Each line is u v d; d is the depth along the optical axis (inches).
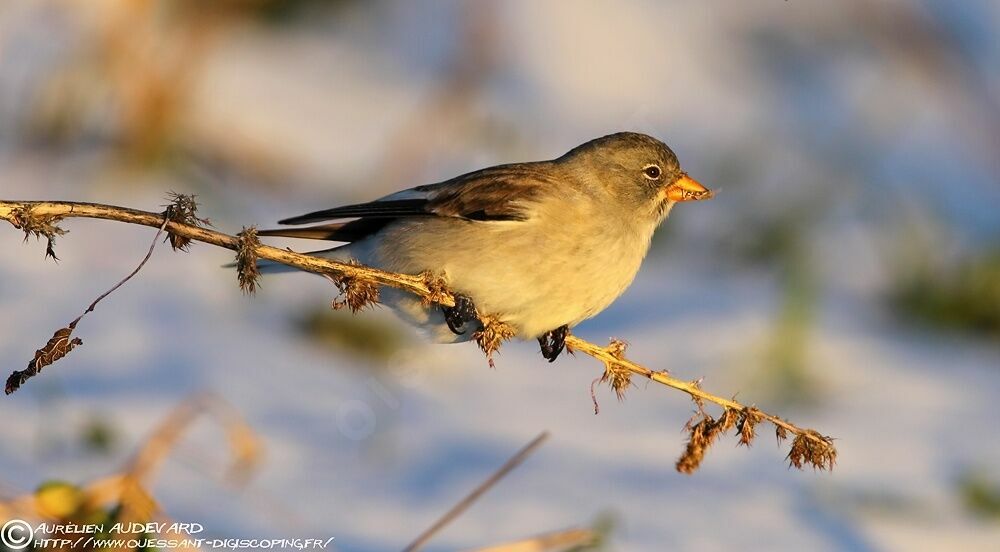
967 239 613.6
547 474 420.8
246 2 740.0
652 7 804.0
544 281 339.6
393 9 784.3
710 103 741.9
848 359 525.0
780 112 740.0
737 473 432.5
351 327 511.8
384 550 358.0
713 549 375.6
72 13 645.9
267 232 361.1
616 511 395.5
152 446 308.0
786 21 792.9
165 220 267.9
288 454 414.9
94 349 476.4
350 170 649.6
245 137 647.8
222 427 425.1
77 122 619.5
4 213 260.8
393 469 417.1
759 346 514.6
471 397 486.6
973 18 800.3
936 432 467.5
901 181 673.6
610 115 722.2
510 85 725.3
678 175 377.1
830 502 413.4
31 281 527.8
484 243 338.3
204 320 515.2
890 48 781.9
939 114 742.5
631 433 458.6
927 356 542.3
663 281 612.4
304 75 725.3
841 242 633.6
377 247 353.7
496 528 380.5
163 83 617.3
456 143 669.9
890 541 393.1
